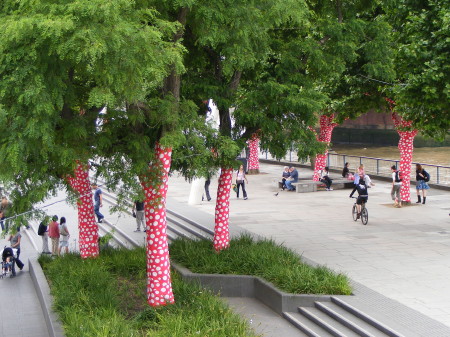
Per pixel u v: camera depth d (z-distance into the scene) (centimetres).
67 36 995
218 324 1177
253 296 1548
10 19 1042
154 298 1376
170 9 1300
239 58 1345
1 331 1445
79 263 1652
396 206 2519
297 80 1633
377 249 1795
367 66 1789
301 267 1512
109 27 1020
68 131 1178
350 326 1227
